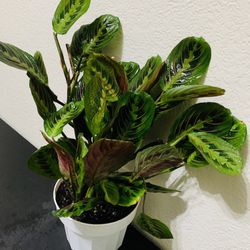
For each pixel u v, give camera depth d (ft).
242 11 1.58
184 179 2.18
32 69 1.92
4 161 3.24
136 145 1.82
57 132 1.75
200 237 2.25
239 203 1.95
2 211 2.73
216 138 1.74
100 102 1.72
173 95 1.65
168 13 1.84
